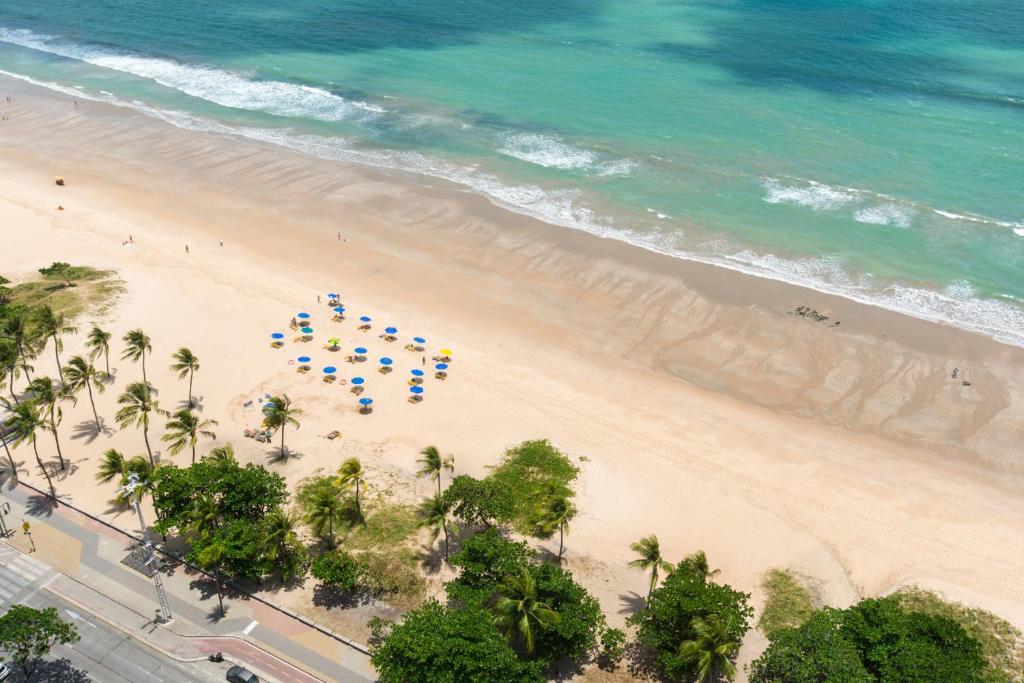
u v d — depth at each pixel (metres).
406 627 49.03
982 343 84.19
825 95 145.00
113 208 110.19
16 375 73.38
